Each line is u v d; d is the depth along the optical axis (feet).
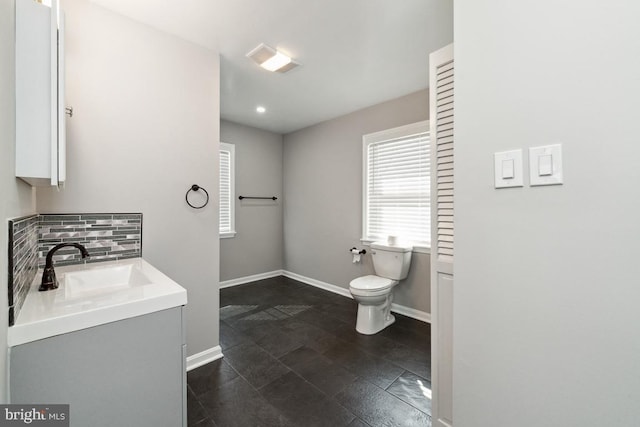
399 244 9.31
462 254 3.31
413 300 9.29
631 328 2.29
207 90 6.59
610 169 2.36
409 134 9.30
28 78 3.15
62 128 3.39
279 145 14.19
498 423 3.06
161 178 5.96
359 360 6.58
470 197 3.23
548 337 2.71
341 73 7.84
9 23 2.81
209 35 6.11
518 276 2.89
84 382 3.08
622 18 2.29
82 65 5.01
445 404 4.14
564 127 2.58
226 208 12.35
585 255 2.49
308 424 4.66
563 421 2.64
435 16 5.51
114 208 5.41
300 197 13.41
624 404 2.34
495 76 3.02
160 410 3.60
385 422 4.71
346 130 11.32
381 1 5.10
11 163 2.88
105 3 5.11
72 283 4.46
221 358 6.67
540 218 2.73
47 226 4.78
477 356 3.21
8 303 2.71
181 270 6.24
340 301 10.68
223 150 12.06
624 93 2.29
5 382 2.58
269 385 5.66
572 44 2.53
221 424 4.65
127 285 4.98
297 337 7.74
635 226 2.26
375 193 10.51
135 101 5.60
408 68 7.57
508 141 2.93
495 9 3.02
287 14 5.44
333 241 11.92
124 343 3.33
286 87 8.74
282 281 13.32
